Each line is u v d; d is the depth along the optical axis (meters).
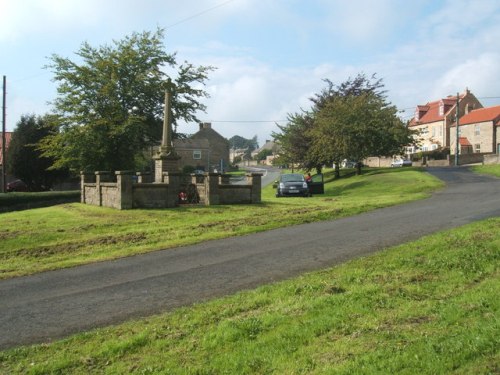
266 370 4.39
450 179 31.17
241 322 5.52
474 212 13.71
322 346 4.75
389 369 4.05
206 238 11.81
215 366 4.56
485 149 65.94
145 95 31.95
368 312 5.56
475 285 6.38
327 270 7.77
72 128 30.42
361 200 20.25
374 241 10.05
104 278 8.40
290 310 5.85
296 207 17.52
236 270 8.44
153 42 32.34
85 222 14.68
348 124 39.66
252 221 14.09
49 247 11.44
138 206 17.59
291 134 46.28
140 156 36.44
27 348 5.26
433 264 7.48
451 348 4.29
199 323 5.75
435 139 75.44
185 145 79.31
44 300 7.18
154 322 5.89
